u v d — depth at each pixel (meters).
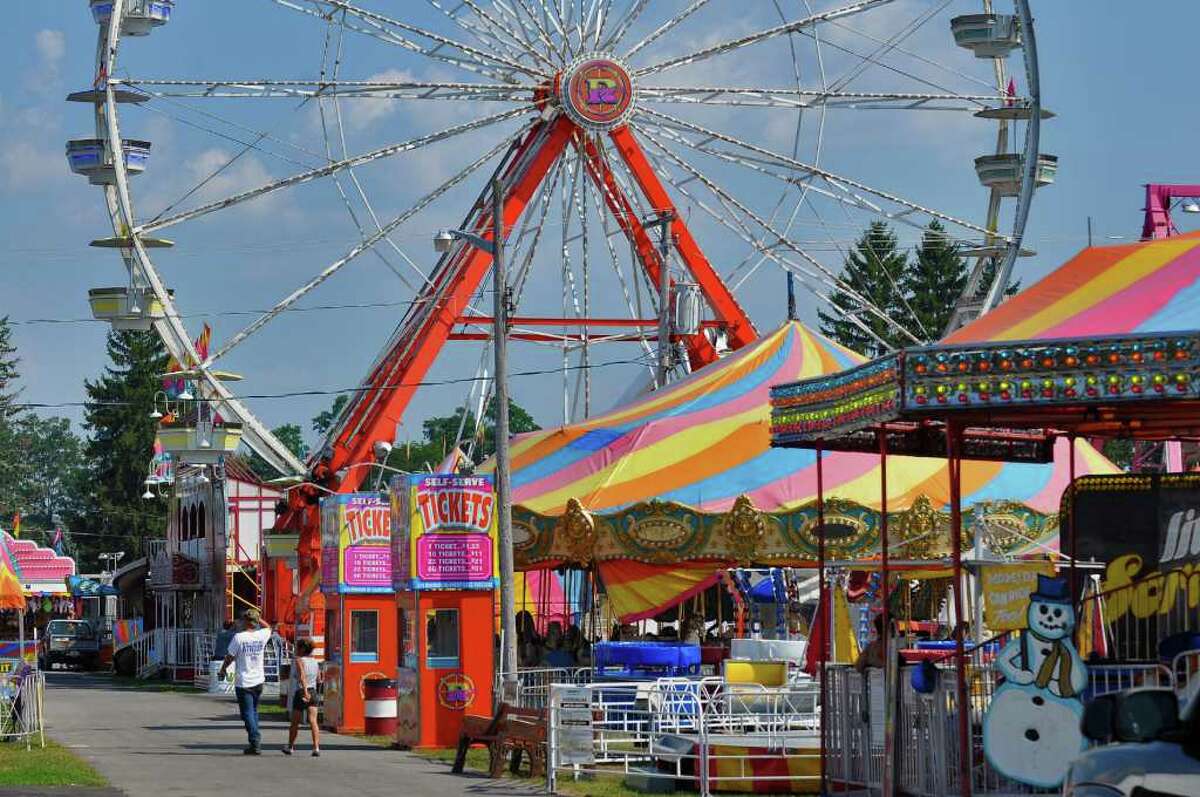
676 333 46.25
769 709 24.17
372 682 30.73
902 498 30.08
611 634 40.53
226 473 56.19
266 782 22.31
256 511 56.66
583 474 32.75
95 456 120.94
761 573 37.19
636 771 21.44
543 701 27.83
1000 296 47.88
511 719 22.98
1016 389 15.55
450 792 21.17
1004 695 16.22
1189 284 17.22
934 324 98.06
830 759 19.61
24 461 137.88
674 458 31.92
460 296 47.69
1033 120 47.50
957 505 16.45
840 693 19.44
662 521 29.81
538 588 48.78
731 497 30.59
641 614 30.36
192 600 61.47
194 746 28.47
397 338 48.88
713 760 21.25
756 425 32.25
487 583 28.03
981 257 48.97
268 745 28.58
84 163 46.47
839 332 100.25
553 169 48.72
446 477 28.05
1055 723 16.06
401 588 28.42
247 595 57.19
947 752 16.97
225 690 47.78
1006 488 30.48
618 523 30.06
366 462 48.75
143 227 46.44
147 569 70.12
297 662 26.75
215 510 56.75
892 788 17.72
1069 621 16.12
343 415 49.38
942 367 15.82
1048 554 24.41
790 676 26.73
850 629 27.75
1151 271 17.78
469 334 48.16
